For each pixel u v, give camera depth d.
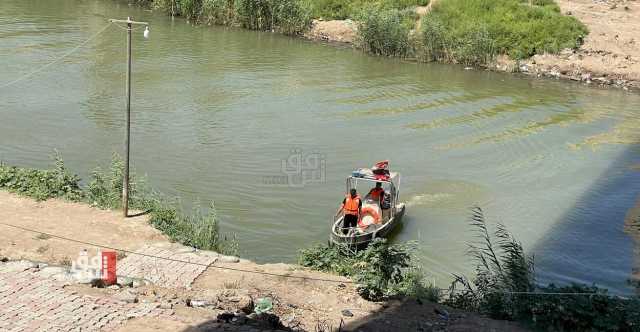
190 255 13.73
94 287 11.54
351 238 16.19
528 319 11.73
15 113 25.38
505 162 23.56
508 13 43.22
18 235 13.95
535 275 15.39
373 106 29.69
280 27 45.72
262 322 10.45
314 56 39.72
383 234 17.05
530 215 19.17
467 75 37.97
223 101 28.80
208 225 15.78
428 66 39.88
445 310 11.97
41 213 15.34
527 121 28.98
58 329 9.55
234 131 24.98
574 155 24.73
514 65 39.81
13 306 10.27
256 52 39.47
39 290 10.98
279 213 18.56
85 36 39.28
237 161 22.06
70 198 16.42
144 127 24.77
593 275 15.90
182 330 9.70
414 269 14.34
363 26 42.31
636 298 11.82
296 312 11.48
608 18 44.22
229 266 13.47
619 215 19.42
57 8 47.97
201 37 42.38
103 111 26.27
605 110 31.70
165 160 21.75
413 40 41.81
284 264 14.09
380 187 18.38
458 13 43.72
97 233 14.45
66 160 21.20
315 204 19.27
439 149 24.48
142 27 43.84
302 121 26.73
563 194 20.86
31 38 37.66
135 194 17.17
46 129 23.91
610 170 23.25
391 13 42.78
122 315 10.20
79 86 29.39
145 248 13.87
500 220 18.73
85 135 23.56
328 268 13.96
